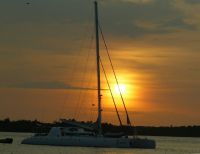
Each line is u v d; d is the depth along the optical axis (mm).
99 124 132375
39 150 129250
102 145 130375
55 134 136875
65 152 124125
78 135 134625
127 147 131000
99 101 133125
